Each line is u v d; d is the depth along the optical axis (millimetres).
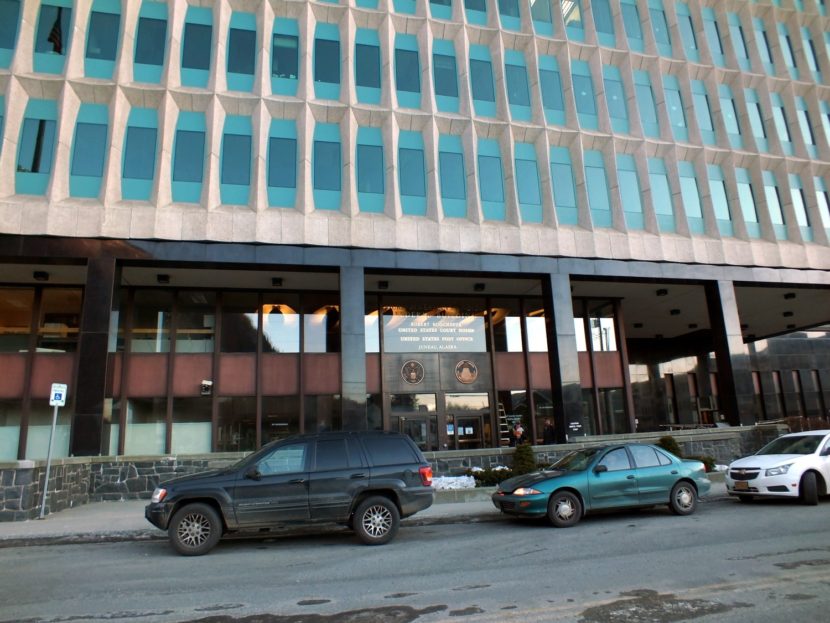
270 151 19828
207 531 9141
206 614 5941
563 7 24375
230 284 21469
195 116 19469
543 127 22219
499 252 20891
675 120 24609
